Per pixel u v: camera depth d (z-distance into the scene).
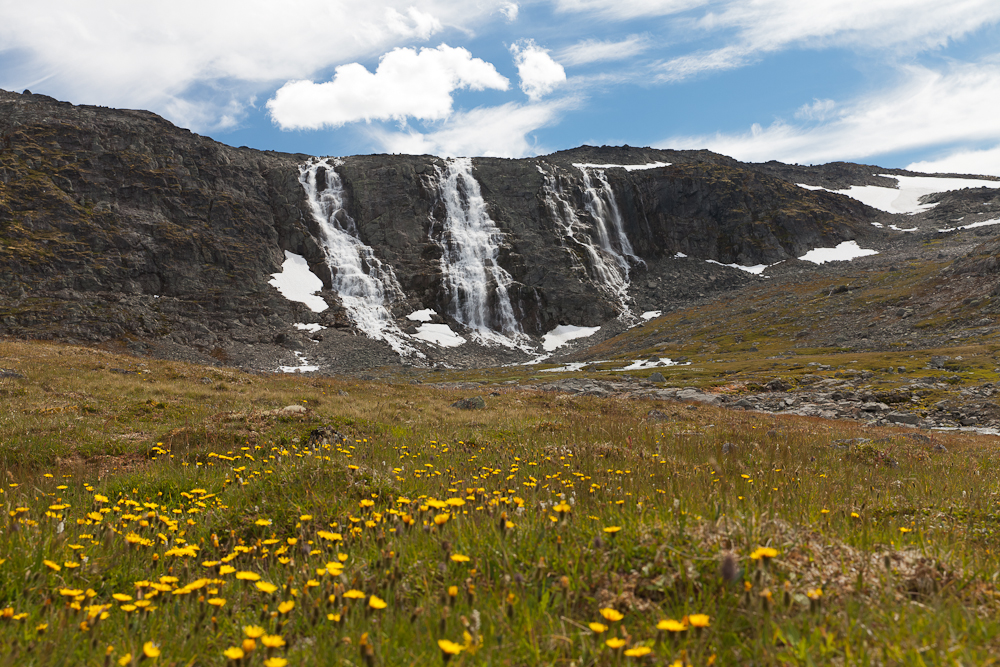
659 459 10.41
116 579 4.24
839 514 5.22
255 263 121.12
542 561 3.53
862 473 11.05
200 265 115.19
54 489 8.70
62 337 86.94
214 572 4.45
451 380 84.44
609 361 100.56
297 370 94.44
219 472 9.57
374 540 4.58
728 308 122.00
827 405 44.66
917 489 9.14
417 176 150.12
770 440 17.50
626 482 7.21
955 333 76.69
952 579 3.33
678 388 60.88
